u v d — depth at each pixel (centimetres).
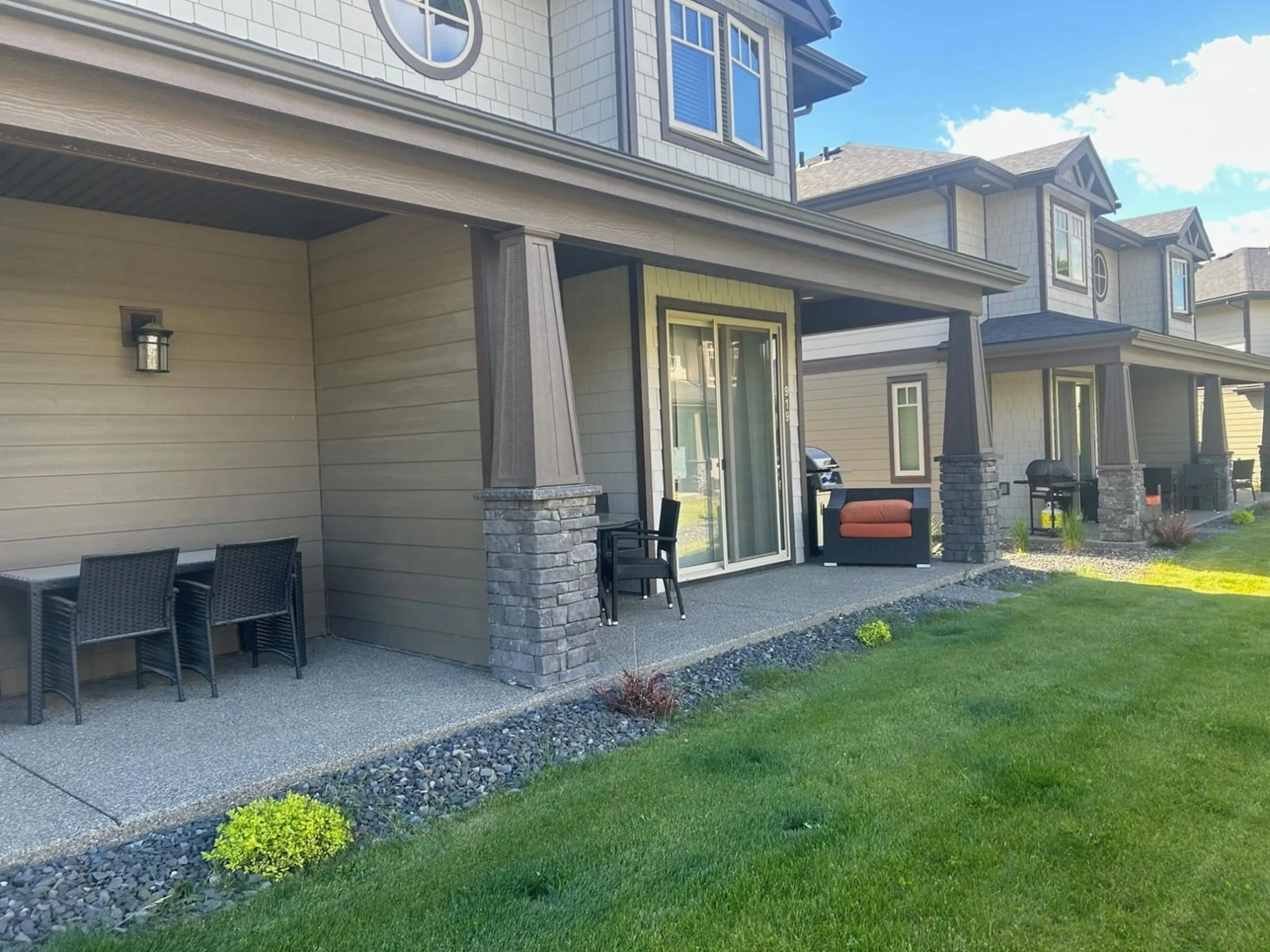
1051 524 1124
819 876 273
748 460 840
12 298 480
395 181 396
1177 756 358
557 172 450
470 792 349
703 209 538
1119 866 273
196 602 466
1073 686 458
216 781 339
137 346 522
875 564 846
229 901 269
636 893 266
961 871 273
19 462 480
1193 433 1583
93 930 251
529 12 744
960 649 545
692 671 507
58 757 369
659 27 745
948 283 812
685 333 776
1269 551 949
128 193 480
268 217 534
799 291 897
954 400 859
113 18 297
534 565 449
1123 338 997
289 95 349
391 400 543
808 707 439
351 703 438
